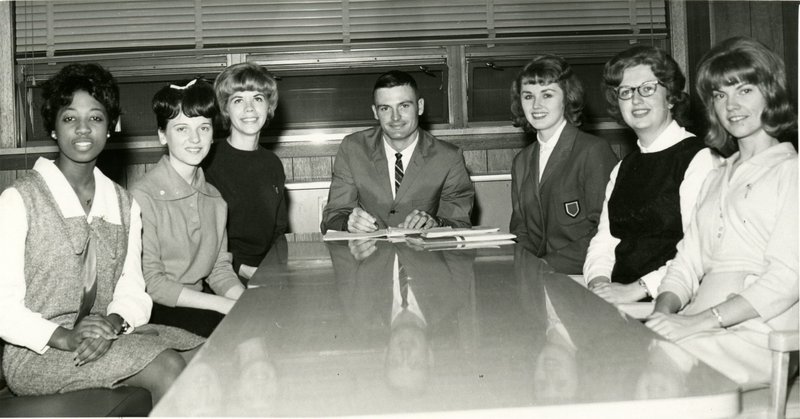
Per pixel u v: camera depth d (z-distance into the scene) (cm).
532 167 277
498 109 411
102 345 153
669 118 224
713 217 179
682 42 401
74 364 152
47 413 137
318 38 401
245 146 288
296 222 394
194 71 401
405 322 107
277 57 402
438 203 310
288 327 105
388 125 294
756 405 123
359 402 69
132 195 212
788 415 125
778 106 172
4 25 390
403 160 304
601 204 254
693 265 187
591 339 92
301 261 191
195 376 79
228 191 278
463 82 407
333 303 125
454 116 409
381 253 204
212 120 233
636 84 220
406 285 144
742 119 175
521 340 93
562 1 404
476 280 148
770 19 364
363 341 95
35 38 394
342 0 400
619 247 221
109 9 395
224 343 95
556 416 66
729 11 371
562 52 406
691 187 207
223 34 400
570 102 273
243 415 66
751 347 145
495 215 398
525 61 406
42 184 168
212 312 216
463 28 404
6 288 157
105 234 178
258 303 127
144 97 401
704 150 210
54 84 173
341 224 292
